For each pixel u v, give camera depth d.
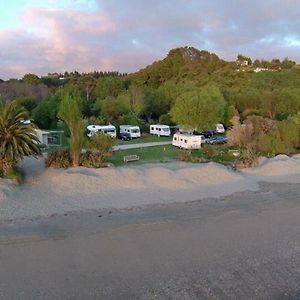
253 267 15.92
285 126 50.62
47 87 122.81
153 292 13.72
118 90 111.19
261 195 29.39
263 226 21.64
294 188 31.95
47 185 29.91
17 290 13.78
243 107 87.06
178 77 149.00
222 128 72.69
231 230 20.83
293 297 13.37
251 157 41.22
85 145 42.53
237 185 32.66
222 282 14.51
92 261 16.39
